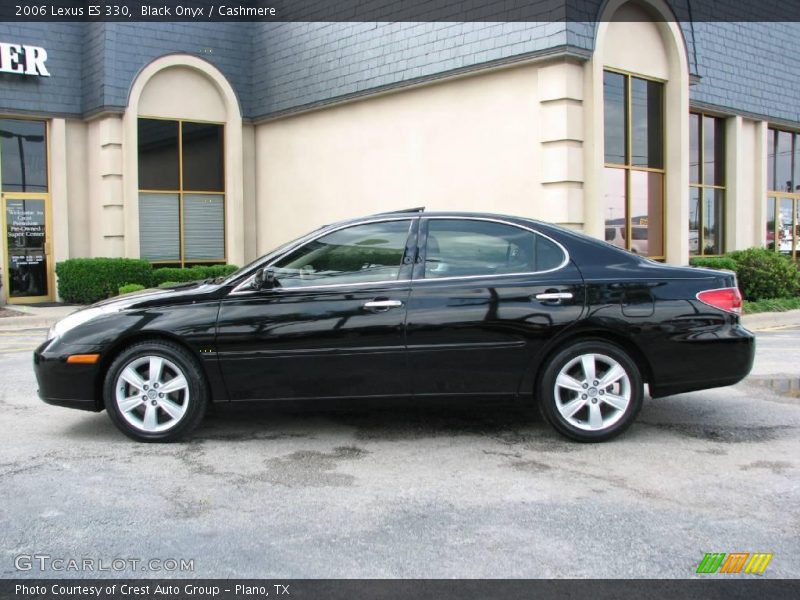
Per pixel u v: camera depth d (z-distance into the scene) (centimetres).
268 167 1828
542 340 568
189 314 573
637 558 383
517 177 1313
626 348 582
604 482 493
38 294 1686
